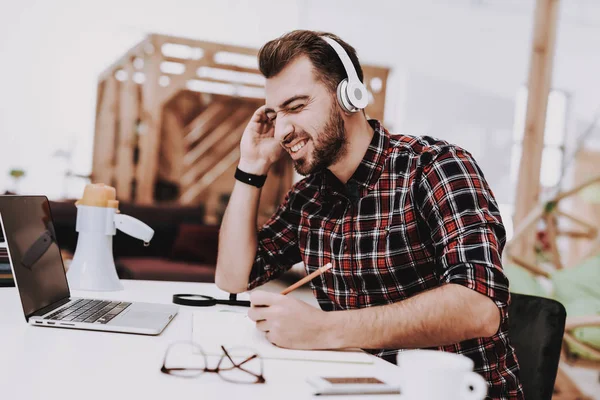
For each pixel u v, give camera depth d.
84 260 1.48
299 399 0.72
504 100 7.50
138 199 6.99
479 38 7.50
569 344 2.68
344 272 1.32
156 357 0.87
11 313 1.13
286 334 0.97
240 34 7.28
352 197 1.30
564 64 6.41
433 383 0.64
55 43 6.85
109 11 6.95
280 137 1.23
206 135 7.73
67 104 6.94
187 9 7.12
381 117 7.28
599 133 5.49
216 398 0.70
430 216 1.20
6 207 1.08
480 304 1.02
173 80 7.02
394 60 7.50
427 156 1.24
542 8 4.52
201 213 4.93
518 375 1.21
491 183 7.41
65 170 6.95
